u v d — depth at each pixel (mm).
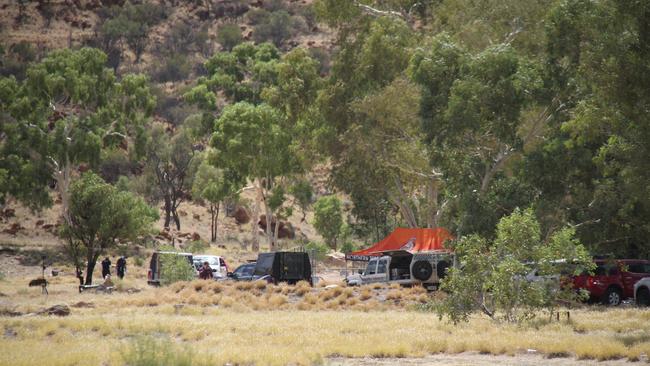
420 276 155125
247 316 108812
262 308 127000
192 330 86125
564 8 111750
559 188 150625
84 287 160625
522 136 174750
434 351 72375
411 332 84188
